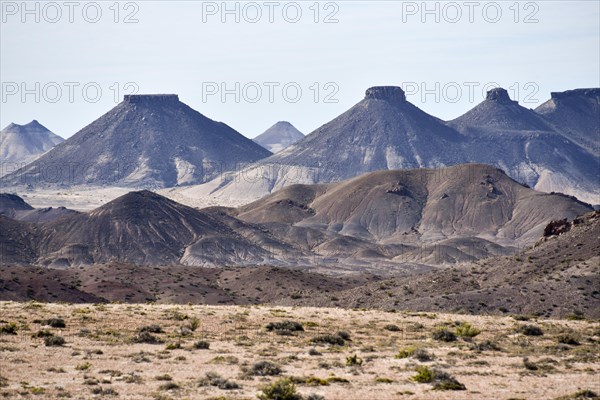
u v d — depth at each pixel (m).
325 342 133.88
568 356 128.88
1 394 93.56
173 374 106.25
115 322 148.88
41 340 127.00
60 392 95.25
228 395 95.19
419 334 148.50
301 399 93.38
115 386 98.75
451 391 100.44
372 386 101.75
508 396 99.00
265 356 120.06
